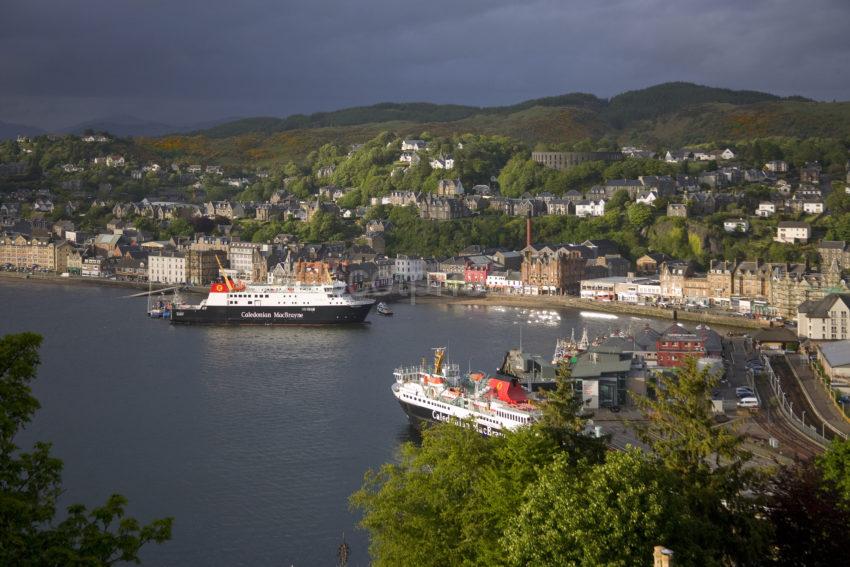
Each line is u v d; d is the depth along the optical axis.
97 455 185.88
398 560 104.44
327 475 173.75
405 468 122.25
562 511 81.69
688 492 92.44
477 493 101.50
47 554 67.88
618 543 79.31
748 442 173.88
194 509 158.12
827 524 89.88
